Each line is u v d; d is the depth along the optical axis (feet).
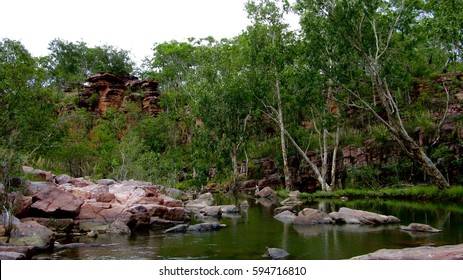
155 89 211.20
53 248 38.06
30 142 83.15
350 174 115.96
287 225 52.90
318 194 103.50
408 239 39.83
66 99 155.74
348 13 80.28
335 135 125.59
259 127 137.18
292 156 141.18
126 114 187.01
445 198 82.74
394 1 85.87
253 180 142.51
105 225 50.57
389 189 98.43
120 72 248.11
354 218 53.78
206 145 132.67
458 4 71.87
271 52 108.99
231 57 144.25
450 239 39.40
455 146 104.58
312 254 33.99
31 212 48.98
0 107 79.87
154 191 70.54
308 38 88.33
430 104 124.47
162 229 52.34
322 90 105.60
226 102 125.39
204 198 90.33
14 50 87.71
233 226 53.06
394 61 94.32
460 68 132.98
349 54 88.48
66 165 122.52
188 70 198.90
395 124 84.12
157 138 172.04
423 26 87.40
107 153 123.95
